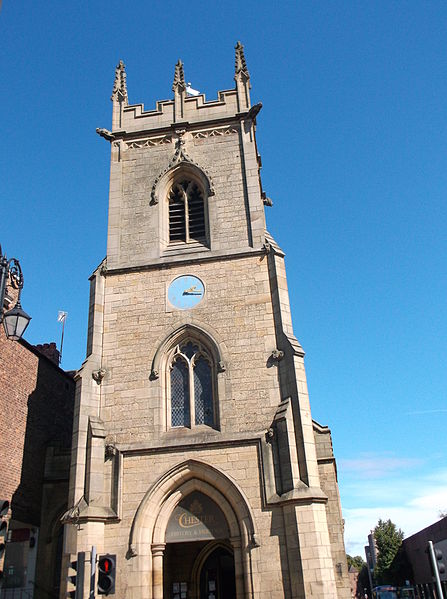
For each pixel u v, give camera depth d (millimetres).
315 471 21391
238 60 32062
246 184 28453
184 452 22484
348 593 22078
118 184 29578
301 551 19734
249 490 21469
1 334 26078
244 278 25844
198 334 24969
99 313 25953
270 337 24328
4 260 14773
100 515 21281
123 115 31656
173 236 28609
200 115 30859
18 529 26109
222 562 27688
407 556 81750
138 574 20547
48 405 30203
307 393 22844
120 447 22797
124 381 24422
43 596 25594
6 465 25312
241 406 23094
